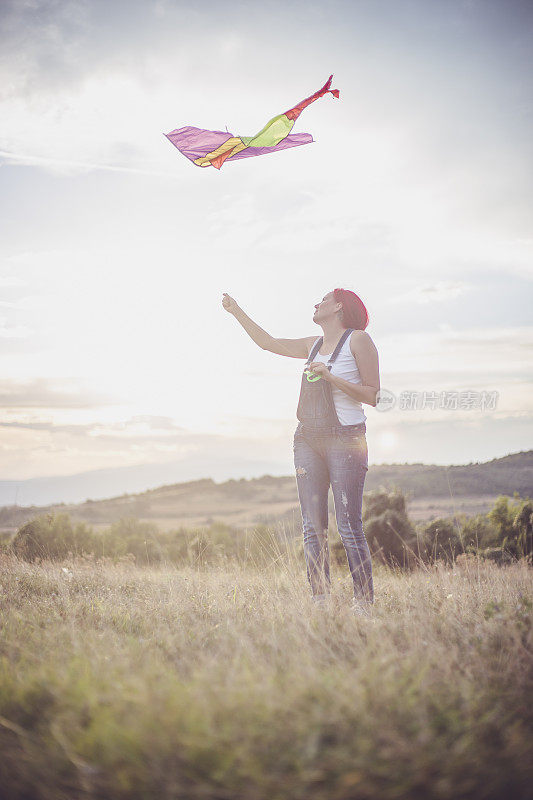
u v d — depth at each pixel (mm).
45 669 2285
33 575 5461
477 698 2018
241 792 1529
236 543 10102
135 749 1650
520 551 8516
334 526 9055
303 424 4035
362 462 3939
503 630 2742
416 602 3674
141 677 2146
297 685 1983
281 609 3547
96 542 12172
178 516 45125
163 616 3648
